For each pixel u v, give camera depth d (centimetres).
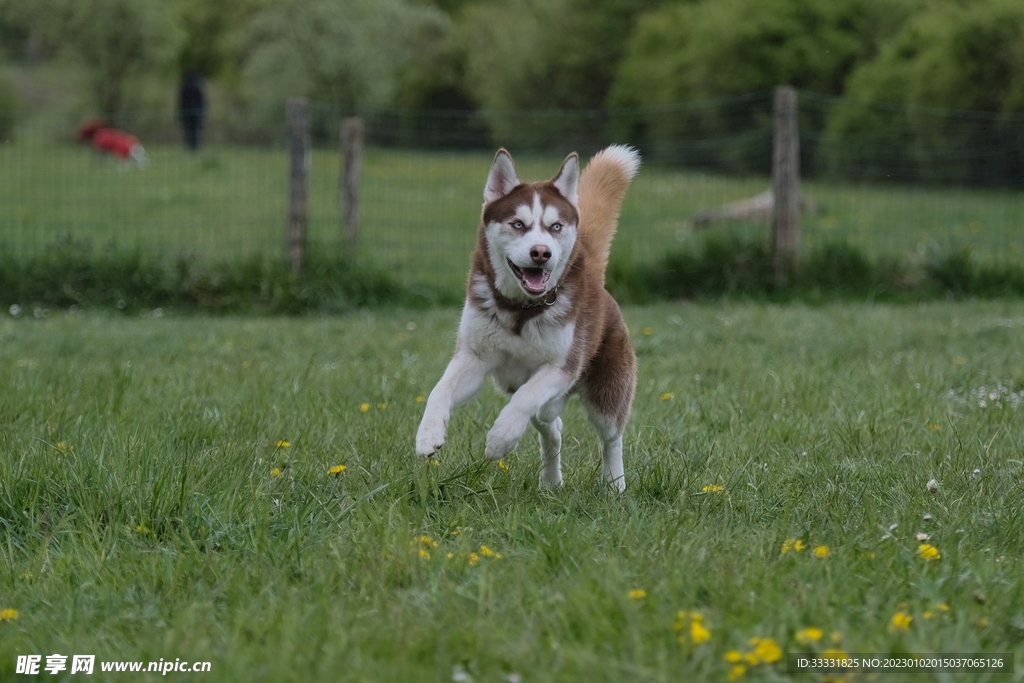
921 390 634
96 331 921
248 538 368
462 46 3603
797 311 1034
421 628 296
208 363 748
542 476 477
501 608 311
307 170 1138
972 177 1850
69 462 434
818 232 1506
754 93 2467
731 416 569
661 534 367
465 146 2889
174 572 342
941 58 2036
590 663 269
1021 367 711
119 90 3616
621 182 527
